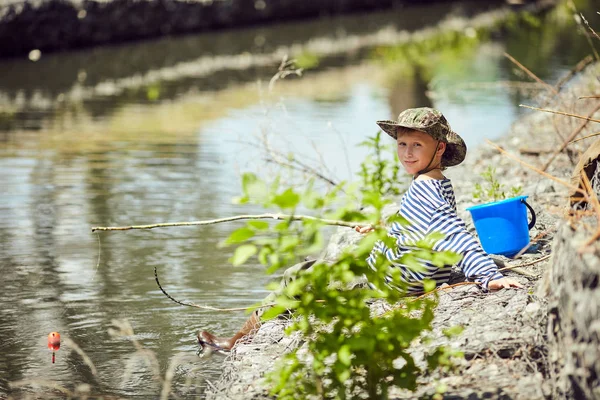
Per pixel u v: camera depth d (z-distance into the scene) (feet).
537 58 81.05
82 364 22.11
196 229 34.17
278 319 23.59
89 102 63.46
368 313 16.90
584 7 106.93
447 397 17.28
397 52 88.79
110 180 41.60
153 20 99.60
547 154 39.58
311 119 55.47
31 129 53.72
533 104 57.26
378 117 56.08
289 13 116.67
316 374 17.63
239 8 108.88
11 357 22.54
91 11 92.89
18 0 87.40
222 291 27.48
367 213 17.61
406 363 17.53
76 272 29.25
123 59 84.94
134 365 22.03
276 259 16.06
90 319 25.20
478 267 21.70
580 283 15.66
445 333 17.43
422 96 63.36
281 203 15.97
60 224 34.78
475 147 46.16
